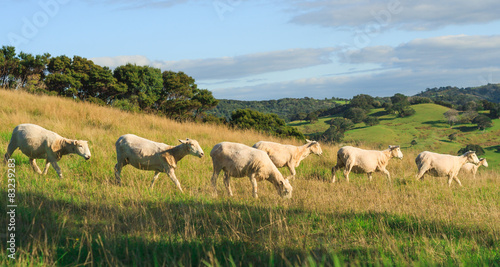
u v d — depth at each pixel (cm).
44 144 952
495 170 1866
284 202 875
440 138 6675
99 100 3953
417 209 831
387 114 9306
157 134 1728
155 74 4469
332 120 9056
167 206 774
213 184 952
